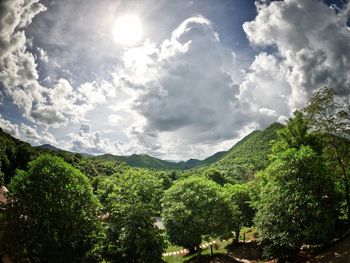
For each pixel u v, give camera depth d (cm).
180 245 3391
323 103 2984
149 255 2152
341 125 2911
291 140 3447
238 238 4416
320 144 3228
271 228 2539
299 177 2550
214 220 3400
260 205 2828
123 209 2208
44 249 1978
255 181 3956
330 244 2594
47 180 2097
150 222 2267
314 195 2459
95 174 9588
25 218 2009
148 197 2411
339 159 2959
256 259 3188
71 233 2073
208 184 3638
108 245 2209
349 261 2120
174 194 3444
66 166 2216
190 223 3181
